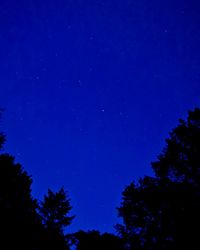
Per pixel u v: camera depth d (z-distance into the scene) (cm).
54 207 1878
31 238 1377
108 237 2050
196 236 929
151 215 1255
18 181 1506
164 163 1163
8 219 1287
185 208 994
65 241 1736
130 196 1366
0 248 1208
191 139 1127
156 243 1147
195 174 1050
